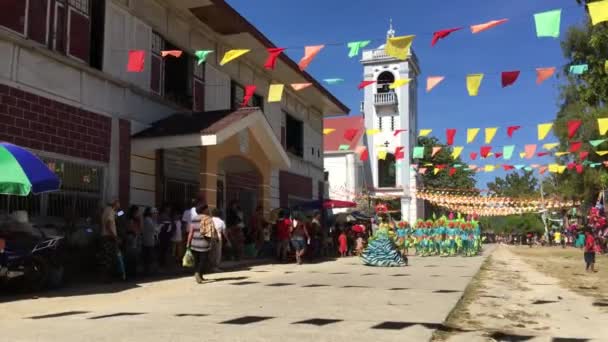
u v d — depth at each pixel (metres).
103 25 13.92
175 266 14.66
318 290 10.38
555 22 8.41
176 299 9.12
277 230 18.73
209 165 15.04
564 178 32.31
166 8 16.50
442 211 55.19
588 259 17.00
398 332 6.34
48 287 10.27
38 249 10.02
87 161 13.13
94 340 5.81
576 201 36.00
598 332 6.76
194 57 17.95
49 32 12.31
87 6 13.55
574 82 26.55
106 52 13.95
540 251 32.97
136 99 15.06
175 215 14.41
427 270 15.59
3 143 9.42
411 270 15.57
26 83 11.53
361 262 19.30
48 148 12.01
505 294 10.55
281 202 24.95
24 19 11.61
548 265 19.47
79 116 12.98
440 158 52.56
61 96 12.48
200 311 7.81
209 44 18.94
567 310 8.59
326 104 29.86
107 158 13.79
